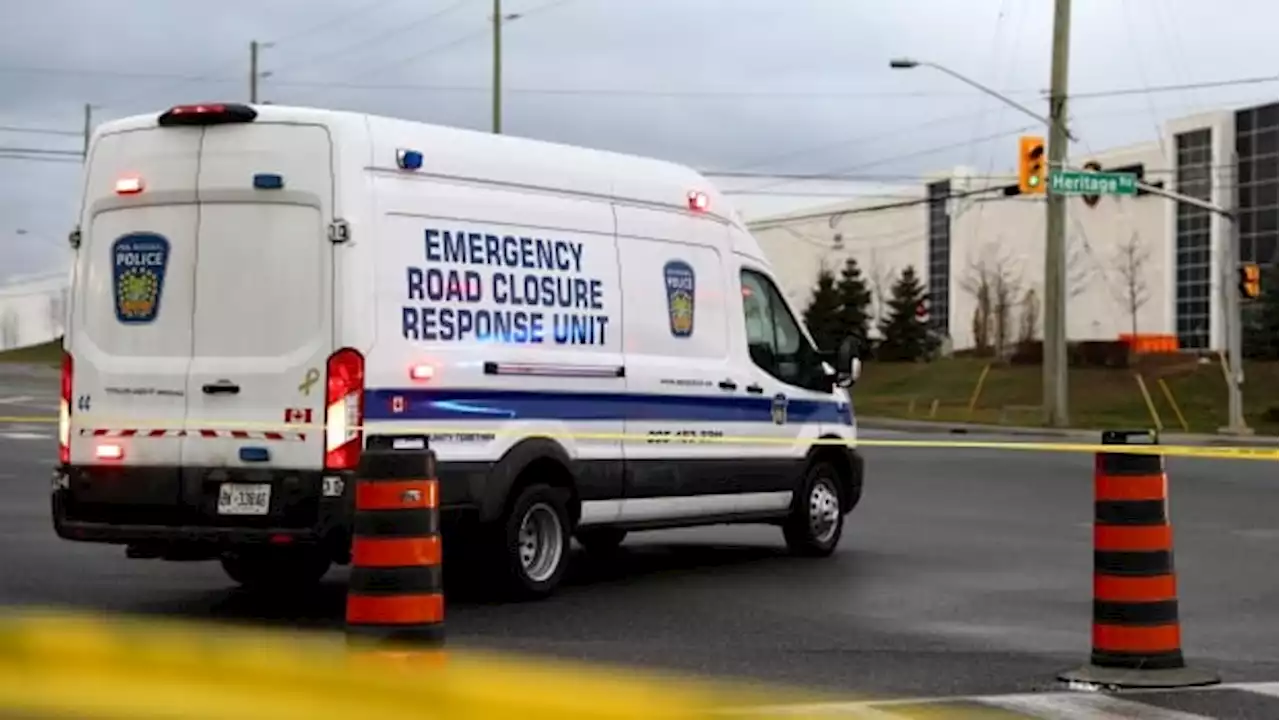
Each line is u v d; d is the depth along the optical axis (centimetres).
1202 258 6731
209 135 880
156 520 881
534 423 945
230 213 874
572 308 982
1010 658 789
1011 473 2236
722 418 1107
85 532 893
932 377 6562
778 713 623
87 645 536
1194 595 1039
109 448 891
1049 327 3853
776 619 906
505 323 933
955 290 8581
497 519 924
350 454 842
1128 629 719
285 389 853
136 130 902
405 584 649
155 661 516
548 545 970
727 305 1127
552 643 810
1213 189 6644
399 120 898
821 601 980
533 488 951
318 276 853
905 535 1395
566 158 998
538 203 966
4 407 3959
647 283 1048
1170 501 1795
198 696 479
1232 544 1350
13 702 477
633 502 1033
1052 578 1102
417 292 881
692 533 1412
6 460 2203
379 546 651
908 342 7600
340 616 895
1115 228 7431
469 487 899
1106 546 726
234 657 553
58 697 479
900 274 8781
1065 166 3562
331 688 498
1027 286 8031
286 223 862
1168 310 6975
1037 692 700
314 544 842
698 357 1092
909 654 798
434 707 488
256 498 856
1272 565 1202
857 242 9494
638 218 1048
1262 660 799
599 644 810
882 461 2527
